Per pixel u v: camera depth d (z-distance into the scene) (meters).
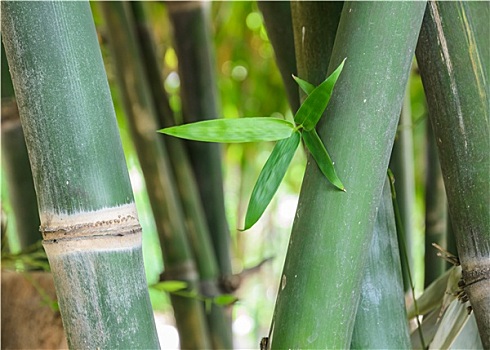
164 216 2.23
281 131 1.05
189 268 2.24
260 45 3.34
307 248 1.07
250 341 4.41
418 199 3.31
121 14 2.17
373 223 1.08
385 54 1.07
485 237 1.16
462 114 1.16
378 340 1.18
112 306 1.06
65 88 1.05
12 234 2.01
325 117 1.07
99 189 1.06
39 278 1.63
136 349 1.07
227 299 1.81
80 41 1.06
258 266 2.39
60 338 1.60
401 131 2.00
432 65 1.18
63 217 1.06
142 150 2.22
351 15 1.08
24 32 1.05
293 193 4.10
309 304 1.06
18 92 1.06
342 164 1.06
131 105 2.21
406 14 1.07
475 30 1.20
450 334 1.30
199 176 2.44
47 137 1.05
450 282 1.34
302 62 1.29
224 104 3.46
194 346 2.22
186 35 2.31
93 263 1.06
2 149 1.74
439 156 1.20
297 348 1.07
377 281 1.20
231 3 3.26
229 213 4.36
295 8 1.32
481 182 1.16
